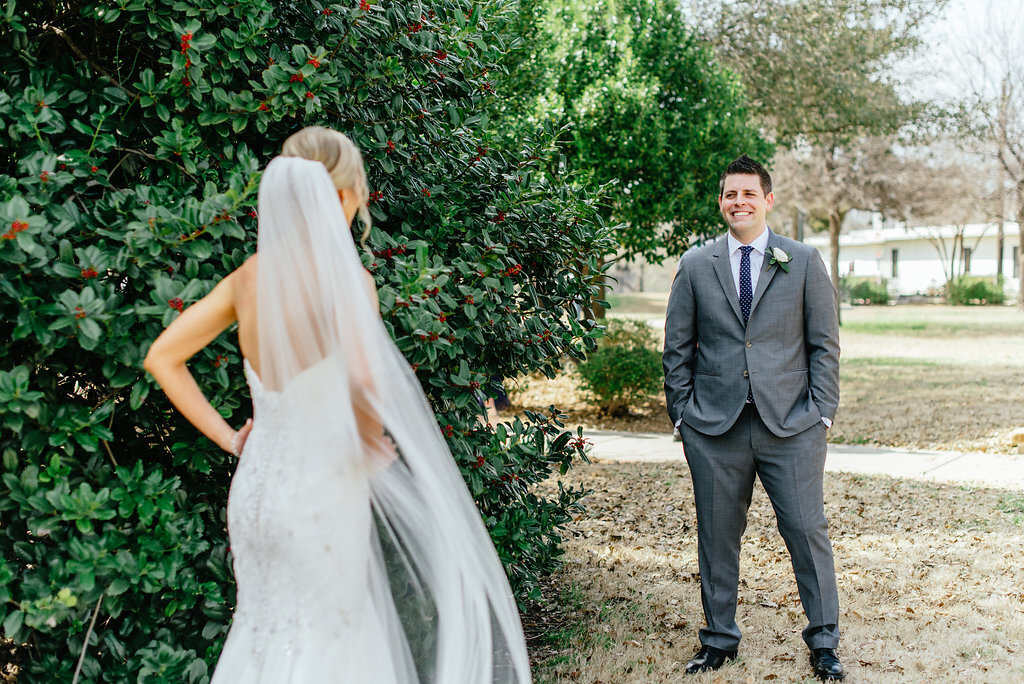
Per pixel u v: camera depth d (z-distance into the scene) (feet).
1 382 7.45
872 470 25.67
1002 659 12.09
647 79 35.09
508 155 12.91
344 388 6.94
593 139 33.71
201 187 9.12
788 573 16.42
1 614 7.78
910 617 13.84
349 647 6.87
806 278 12.10
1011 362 54.80
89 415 7.99
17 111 8.30
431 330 9.25
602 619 14.37
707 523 12.40
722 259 12.46
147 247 7.84
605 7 36.58
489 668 7.64
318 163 7.06
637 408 40.60
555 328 12.44
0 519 8.68
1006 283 131.23
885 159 95.71
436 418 10.72
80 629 8.29
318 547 6.82
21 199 7.14
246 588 7.15
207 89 8.86
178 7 8.72
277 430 7.00
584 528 20.20
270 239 6.89
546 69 33.86
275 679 6.71
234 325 8.31
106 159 9.11
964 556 16.90
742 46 45.80
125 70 10.32
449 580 7.49
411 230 11.10
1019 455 27.66
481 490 10.90
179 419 8.87
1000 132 84.64
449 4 11.23
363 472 7.16
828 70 45.29
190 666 8.38
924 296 141.90
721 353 12.30
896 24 46.39
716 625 12.35
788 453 11.98
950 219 122.42
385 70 10.26
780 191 100.27
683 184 34.94
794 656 12.53
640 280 181.98
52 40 9.93
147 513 7.79
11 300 7.63
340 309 6.89
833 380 12.14
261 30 9.05
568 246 12.57
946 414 36.11
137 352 7.84
